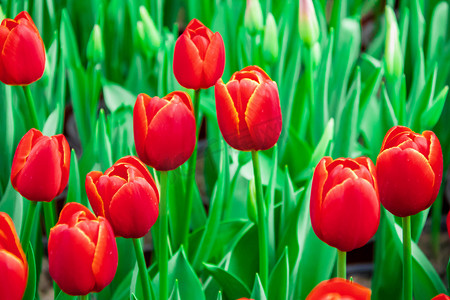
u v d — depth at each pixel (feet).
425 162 2.89
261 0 5.42
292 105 4.95
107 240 2.77
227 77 5.17
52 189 3.04
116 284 4.03
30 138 3.04
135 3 5.75
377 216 2.86
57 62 5.70
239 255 3.83
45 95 4.61
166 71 4.37
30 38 3.48
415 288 3.74
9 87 4.20
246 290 3.61
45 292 5.07
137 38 5.01
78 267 2.76
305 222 3.72
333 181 2.84
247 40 5.12
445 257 5.51
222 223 4.07
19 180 3.03
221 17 5.11
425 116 4.22
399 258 4.07
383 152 2.92
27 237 3.13
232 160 4.31
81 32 6.28
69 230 2.74
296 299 3.84
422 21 5.10
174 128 3.01
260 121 3.04
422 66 4.56
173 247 4.09
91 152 4.18
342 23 4.77
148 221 2.95
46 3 5.50
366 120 4.85
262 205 3.30
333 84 4.90
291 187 3.80
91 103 4.86
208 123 4.89
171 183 4.01
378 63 5.17
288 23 4.99
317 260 3.80
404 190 2.92
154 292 3.56
